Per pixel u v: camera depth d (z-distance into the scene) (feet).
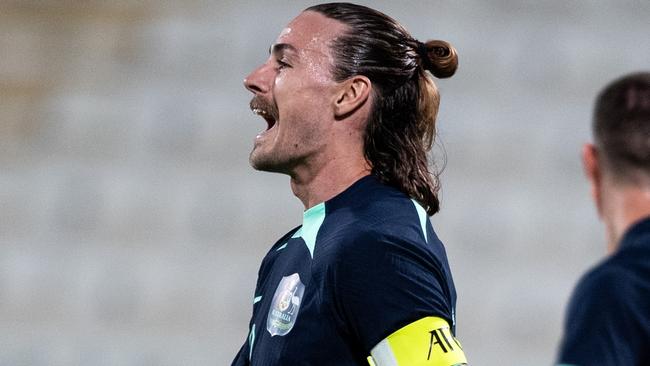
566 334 21.79
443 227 114.11
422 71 31.94
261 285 32.53
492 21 137.49
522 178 119.34
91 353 108.68
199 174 122.93
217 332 108.88
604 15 137.69
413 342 26.96
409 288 27.43
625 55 134.10
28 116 137.39
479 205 115.85
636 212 23.02
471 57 133.59
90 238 118.73
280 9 143.84
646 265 21.81
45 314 113.19
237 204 118.62
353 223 28.66
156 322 111.04
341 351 27.66
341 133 30.81
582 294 21.91
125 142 129.49
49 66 142.92
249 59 138.21
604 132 23.52
